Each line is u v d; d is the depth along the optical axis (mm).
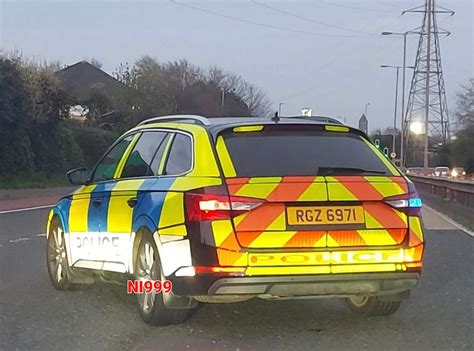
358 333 6578
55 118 35875
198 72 79562
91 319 7059
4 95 30500
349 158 6523
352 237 6062
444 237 14430
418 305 7820
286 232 5930
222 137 6402
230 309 7480
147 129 7602
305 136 6648
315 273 5941
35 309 7523
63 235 8477
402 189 6355
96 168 8320
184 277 6035
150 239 6543
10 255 11438
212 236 5883
